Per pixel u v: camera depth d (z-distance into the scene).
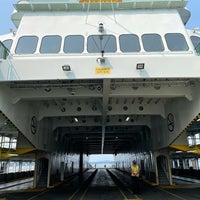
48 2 13.95
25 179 35.44
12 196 14.88
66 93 12.90
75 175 42.75
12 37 13.93
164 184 20.42
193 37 14.20
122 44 12.05
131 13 13.78
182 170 34.25
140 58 10.16
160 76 10.03
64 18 13.54
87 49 11.87
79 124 20.66
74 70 10.12
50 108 16.92
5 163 36.09
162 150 20.81
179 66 10.12
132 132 28.73
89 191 17.33
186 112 13.27
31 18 13.62
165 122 16.92
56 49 11.93
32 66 10.20
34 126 15.93
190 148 15.90
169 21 13.20
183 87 12.77
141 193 15.37
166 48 11.88
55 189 19.11
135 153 36.19
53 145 21.67
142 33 12.51
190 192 15.60
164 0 13.87
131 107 16.73
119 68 10.09
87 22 13.20
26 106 14.55
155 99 16.53
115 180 30.55
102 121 19.09
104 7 13.98
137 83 11.84
